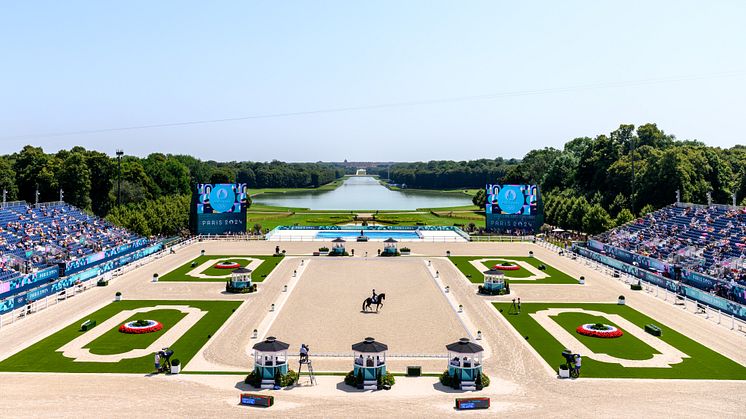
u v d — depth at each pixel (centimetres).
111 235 13950
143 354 6400
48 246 11544
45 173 18238
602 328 7369
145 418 4684
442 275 11375
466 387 5412
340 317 8075
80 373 5778
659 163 17112
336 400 5138
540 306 8800
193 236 16712
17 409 4838
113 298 9206
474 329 7500
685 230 12638
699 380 5625
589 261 13088
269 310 8444
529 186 17075
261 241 16338
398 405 5022
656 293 9762
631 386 5475
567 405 5009
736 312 8019
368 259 13375
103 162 19788
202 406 4962
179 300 9088
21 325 7550
